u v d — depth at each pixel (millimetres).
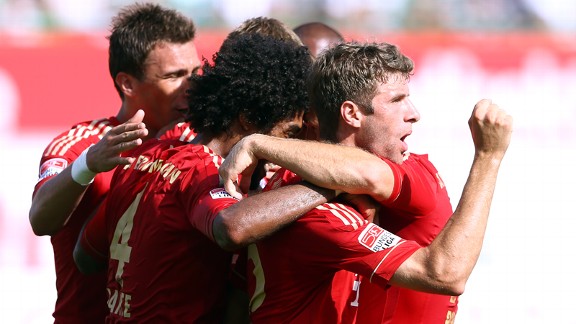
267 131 12320
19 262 27141
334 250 10453
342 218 10516
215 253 11906
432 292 10070
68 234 14945
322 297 11008
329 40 16688
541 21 34031
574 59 29375
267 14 33719
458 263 9914
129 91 15852
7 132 27500
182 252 11766
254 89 12008
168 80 15695
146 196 12258
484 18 33781
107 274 13477
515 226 28359
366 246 10336
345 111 11062
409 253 10203
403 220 11375
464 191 10359
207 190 11336
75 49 28000
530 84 29172
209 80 12266
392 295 11484
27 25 32438
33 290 27016
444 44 29516
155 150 12906
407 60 11211
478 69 29250
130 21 15852
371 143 11070
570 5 34906
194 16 33312
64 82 27844
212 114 12211
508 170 28703
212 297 12023
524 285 28141
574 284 28062
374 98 10969
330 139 11352
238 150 10945
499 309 27969
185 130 15305
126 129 12148
